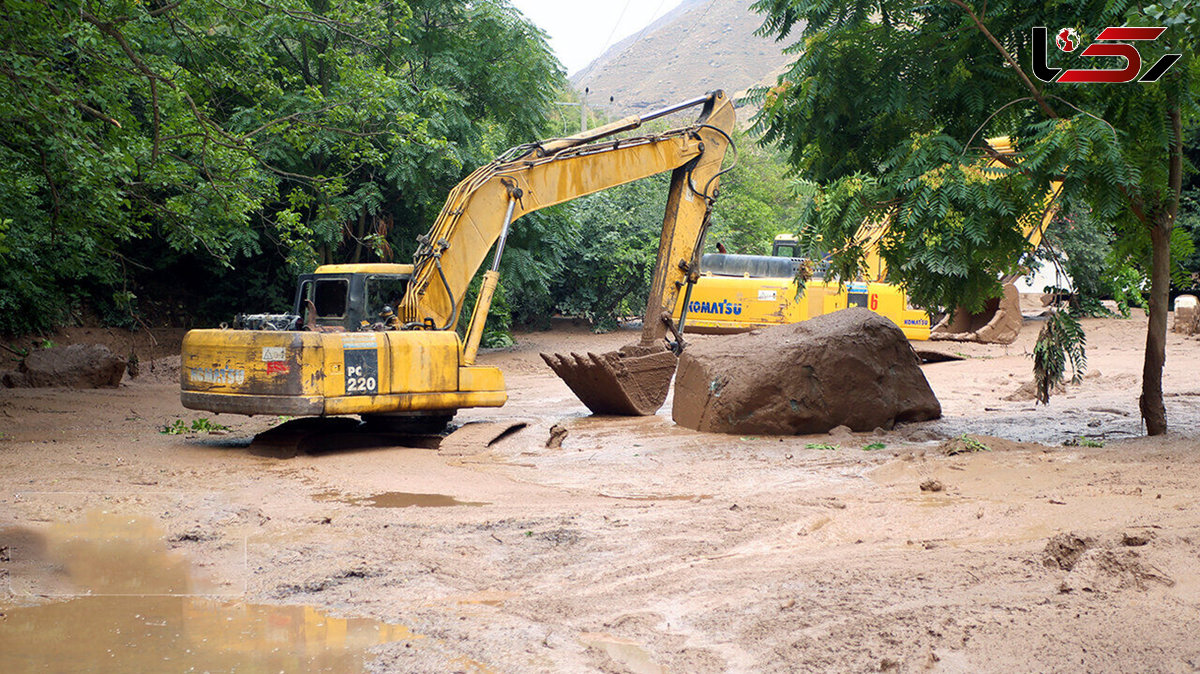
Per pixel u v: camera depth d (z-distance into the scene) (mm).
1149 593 4586
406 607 5383
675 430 13008
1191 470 7992
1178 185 10508
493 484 9633
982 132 11422
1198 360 19922
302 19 14836
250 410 11289
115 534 6977
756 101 12844
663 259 15539
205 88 16031
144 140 14641
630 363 14703
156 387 19766
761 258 24062
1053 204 10945
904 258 11070
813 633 4535
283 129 16250
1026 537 6129
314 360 11219
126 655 4527
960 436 10648
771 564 6008
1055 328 11336
